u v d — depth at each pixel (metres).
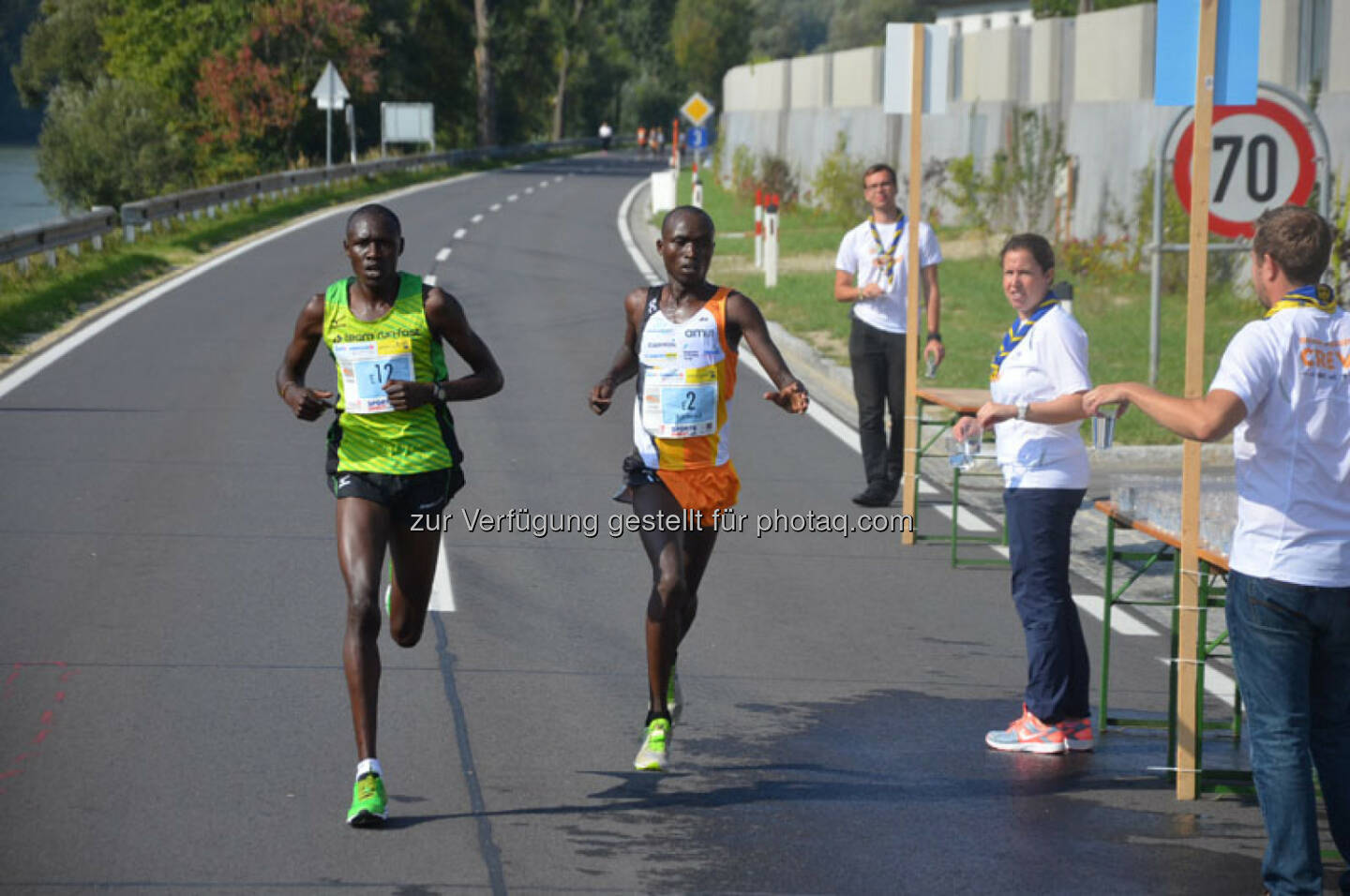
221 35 160.38
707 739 16.64
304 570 22.62
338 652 18.94
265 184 96.62
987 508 29.25
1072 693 16.56
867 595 22.91
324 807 14.25
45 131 143.50
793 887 12.86
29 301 48.91
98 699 16.95
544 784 15.09
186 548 23.59
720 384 15.30
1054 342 16.03
